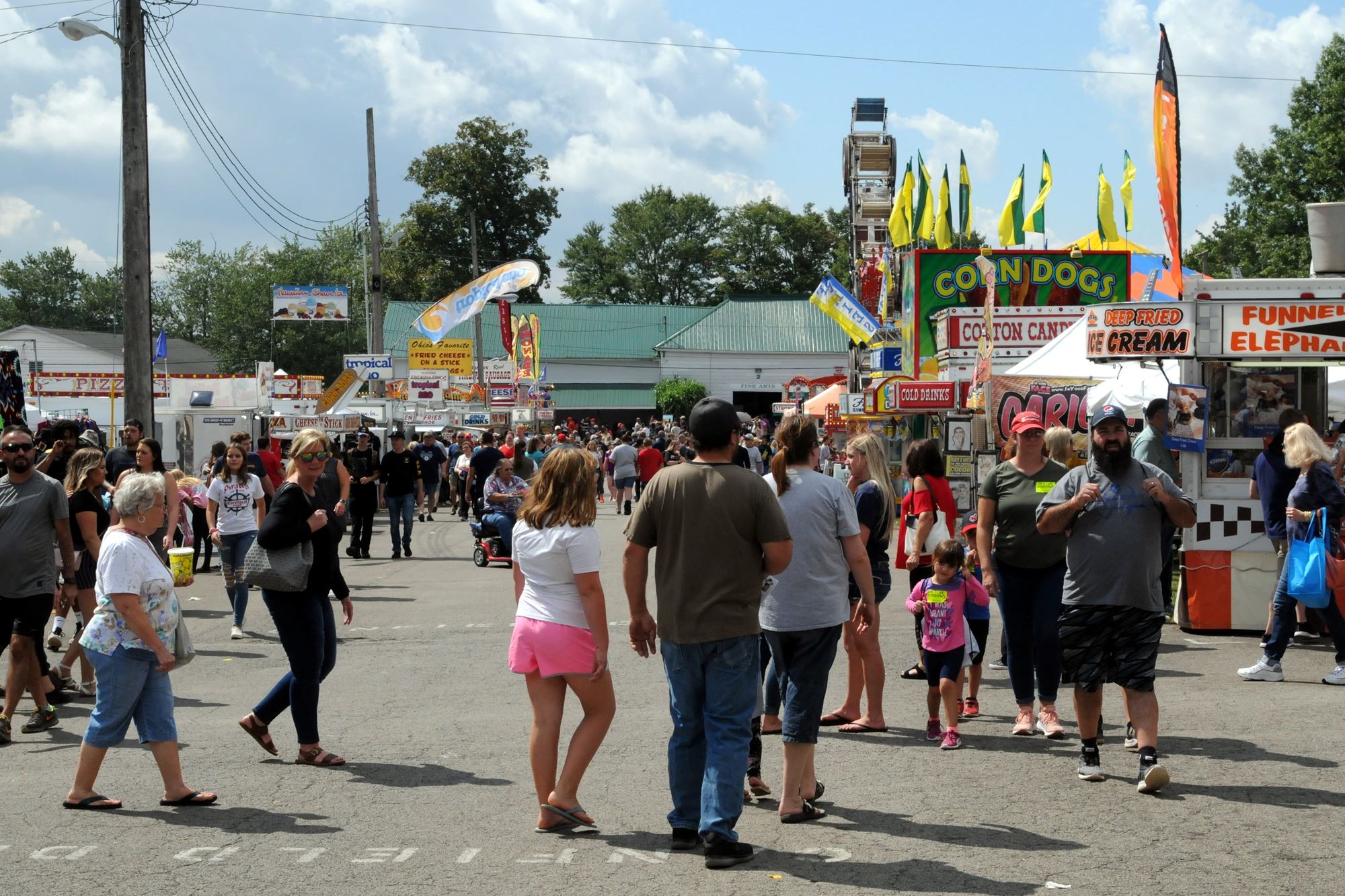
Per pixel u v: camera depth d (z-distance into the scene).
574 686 5.81
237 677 10.27
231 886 5.01
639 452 31.52
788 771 5.85
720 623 5.36
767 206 100.94
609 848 5.50
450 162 79.75
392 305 79.00
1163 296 21.58
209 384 30.98
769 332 77.06
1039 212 28.55
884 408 20.50
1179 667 9.62
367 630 12.81
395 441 20.59
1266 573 11.08
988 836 5.54
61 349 81.12
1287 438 8.83
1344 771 6.52
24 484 8.34
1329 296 10.86
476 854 5.42
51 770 7.24
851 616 7.83
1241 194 49.81
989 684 9.34
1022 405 13.86
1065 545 7.31
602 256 105.94
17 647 8.21
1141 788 6.17
